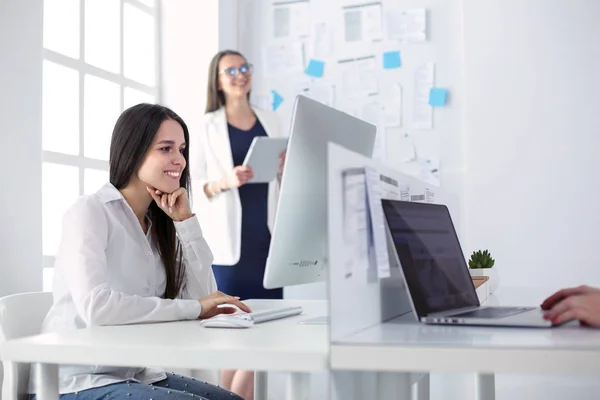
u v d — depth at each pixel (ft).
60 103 9.93
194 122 12.64
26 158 8.43
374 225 4.04
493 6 12.29
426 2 12.80
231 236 11.51
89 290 5.09
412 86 12.83
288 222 4.84
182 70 12.69
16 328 5.51
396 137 12.88
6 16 8.21
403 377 4.83
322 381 12.24
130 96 11.73
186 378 6.01
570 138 12.01
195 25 12.66
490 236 12.26
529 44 12.16
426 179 12.69
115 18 11.30
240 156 11.72
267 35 13.62
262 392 6.84
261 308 6.00
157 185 5.91
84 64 10.41
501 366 3.10
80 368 5.26
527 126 12.15
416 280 4.12
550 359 3.06
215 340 3.83
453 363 3.14
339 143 5.30
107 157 10.96
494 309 4.69
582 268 11.94
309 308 6.09
